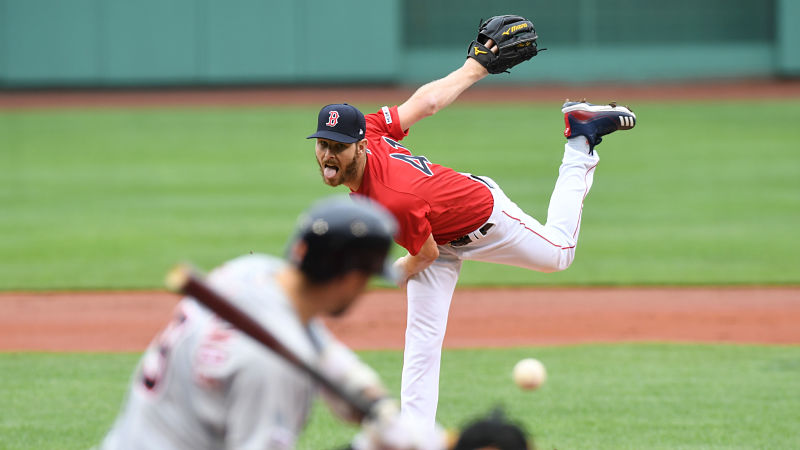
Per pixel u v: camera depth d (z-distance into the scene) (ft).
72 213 187.21
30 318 119.85
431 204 65.05
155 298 129.90
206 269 142.00
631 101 339.36
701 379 89.66
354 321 118.21
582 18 387.55
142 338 110.42
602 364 96.02
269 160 244.22
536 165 229.86
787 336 108.68
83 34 367.04
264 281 32.68
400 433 32.19
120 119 311.68
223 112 325.01
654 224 173.88
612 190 205.16
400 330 113.60
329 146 62.85
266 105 339.16
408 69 387.75
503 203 69.46
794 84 371.97
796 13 374.84
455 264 70.08
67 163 242.58
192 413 32.22
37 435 73.72
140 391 33.76
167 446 32.42
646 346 103.65
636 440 72.28
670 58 387.75
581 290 133.69
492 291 134.62
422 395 68.64
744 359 97.50
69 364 97.45
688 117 302.86
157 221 178.70
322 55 370.53
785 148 249.14
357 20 369.09
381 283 140.46
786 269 141.59
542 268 72.59
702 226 171.42
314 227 31.45
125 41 367.66
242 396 30.86
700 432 73.92
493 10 387.75
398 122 70.28
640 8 385.91
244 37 368.07
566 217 72.13
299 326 32.09
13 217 184.44
